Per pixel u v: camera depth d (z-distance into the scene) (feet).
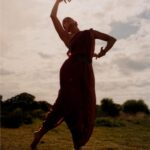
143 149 38.47
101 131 56.03
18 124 56.90
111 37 11.92
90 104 11.42
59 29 11.92
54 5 12.11
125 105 102.58
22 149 33.04
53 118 11.39
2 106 65.16
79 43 11.67
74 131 11.34
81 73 11.43
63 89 11.36
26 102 72.28
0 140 37.88
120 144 41.65
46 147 35.50
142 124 72.90
